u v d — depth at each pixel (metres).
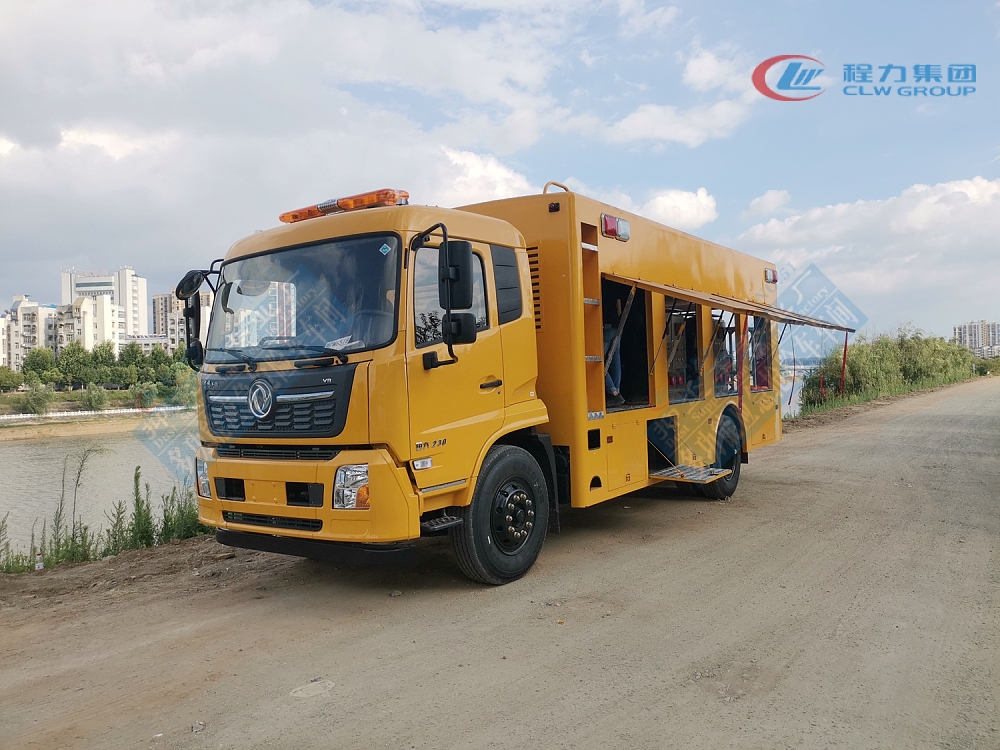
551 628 4.72
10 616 5.30
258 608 5.30
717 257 9.62
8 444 32.06
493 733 3.34
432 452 5.05
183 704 3.72
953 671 3.94
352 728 3.41
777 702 3.61
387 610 5.17
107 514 9.85
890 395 29.95
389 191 5.59
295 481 4.97
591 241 6.71
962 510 8.14
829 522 7.75
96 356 87.25
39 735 3.43
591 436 6.62
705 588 5.55
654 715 3.49
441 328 5.24
